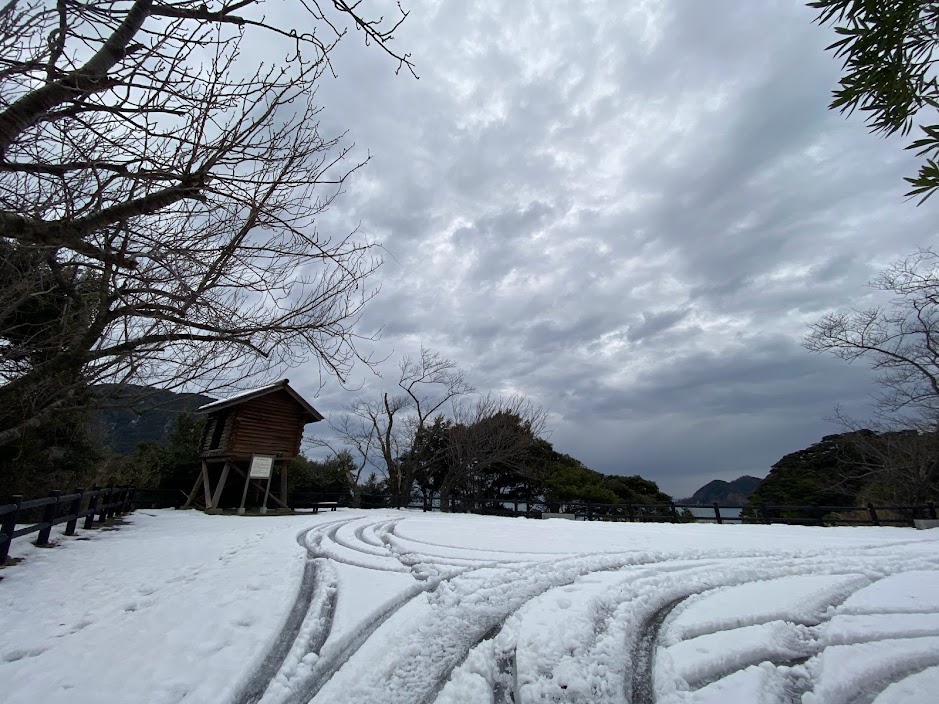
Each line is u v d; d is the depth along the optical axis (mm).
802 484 22781
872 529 12680
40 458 10695
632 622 4715
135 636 4242
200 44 2666
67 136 2824
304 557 7574
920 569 7004
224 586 5785
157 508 16703
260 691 3424
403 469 25438
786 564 7246
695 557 7855
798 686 3537
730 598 5473
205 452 16484
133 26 2520
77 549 7910
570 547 8820
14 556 7066
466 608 5062
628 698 3400
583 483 24562
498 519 15922
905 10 1473
